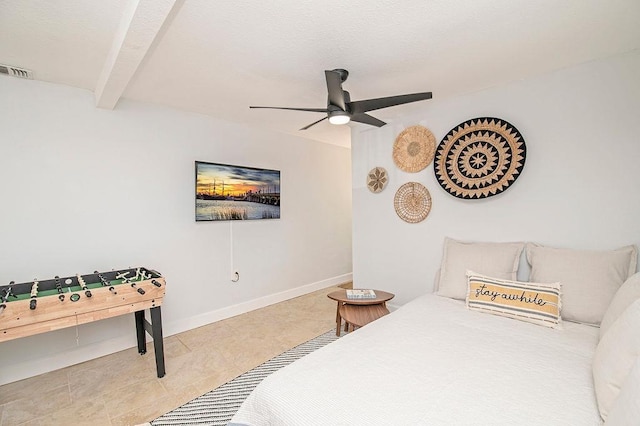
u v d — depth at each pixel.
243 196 3.70
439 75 2.44
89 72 2.28
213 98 2.87
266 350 2.69
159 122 3.02
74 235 2.52
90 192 2.60
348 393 1.22
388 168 3.46
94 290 1.98
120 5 1.54
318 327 3.22
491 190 2.67
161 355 2.25
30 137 2.33
